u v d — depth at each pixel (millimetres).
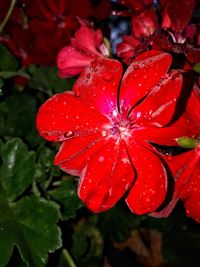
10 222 111
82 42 102
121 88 83
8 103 123
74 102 84
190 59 89
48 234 110
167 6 96
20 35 119
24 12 121
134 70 82
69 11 117
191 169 86
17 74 120
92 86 84
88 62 102
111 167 83
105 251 144
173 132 82
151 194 82
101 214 140
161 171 82
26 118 122
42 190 116
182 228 154
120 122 83
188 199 86
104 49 102
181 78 79
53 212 111
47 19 117
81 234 137
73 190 117
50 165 114
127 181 82
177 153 88
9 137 121
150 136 83
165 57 81
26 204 114
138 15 106
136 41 104
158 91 80
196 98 83
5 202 114
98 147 84
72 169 85
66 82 124
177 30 96
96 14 118
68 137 84
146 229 153
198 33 97
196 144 81
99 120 84
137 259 152
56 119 84
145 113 81
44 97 126
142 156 83
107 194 82
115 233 140
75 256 134
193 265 154
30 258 106
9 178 115
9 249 106
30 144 121
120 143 84
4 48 123
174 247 155
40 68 124
